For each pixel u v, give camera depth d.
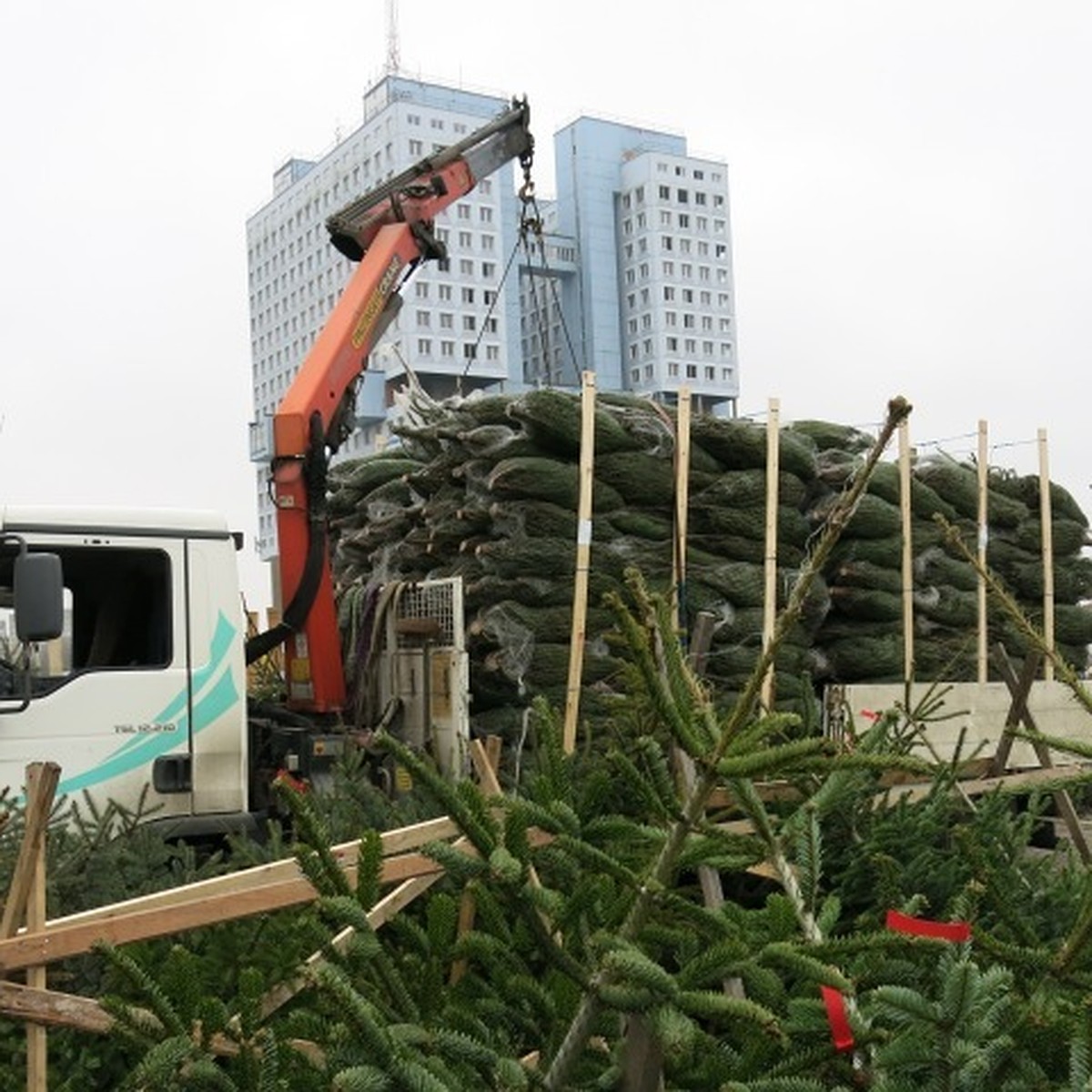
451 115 57.78
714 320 60.97
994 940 2.52
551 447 6.88
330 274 63.50
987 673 8.39
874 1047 2.42
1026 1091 2.37
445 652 6.52
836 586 7.81
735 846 2.74
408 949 2.71
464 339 55.72
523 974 2.65
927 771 2.60
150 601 6.00
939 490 8.30
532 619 6.64
